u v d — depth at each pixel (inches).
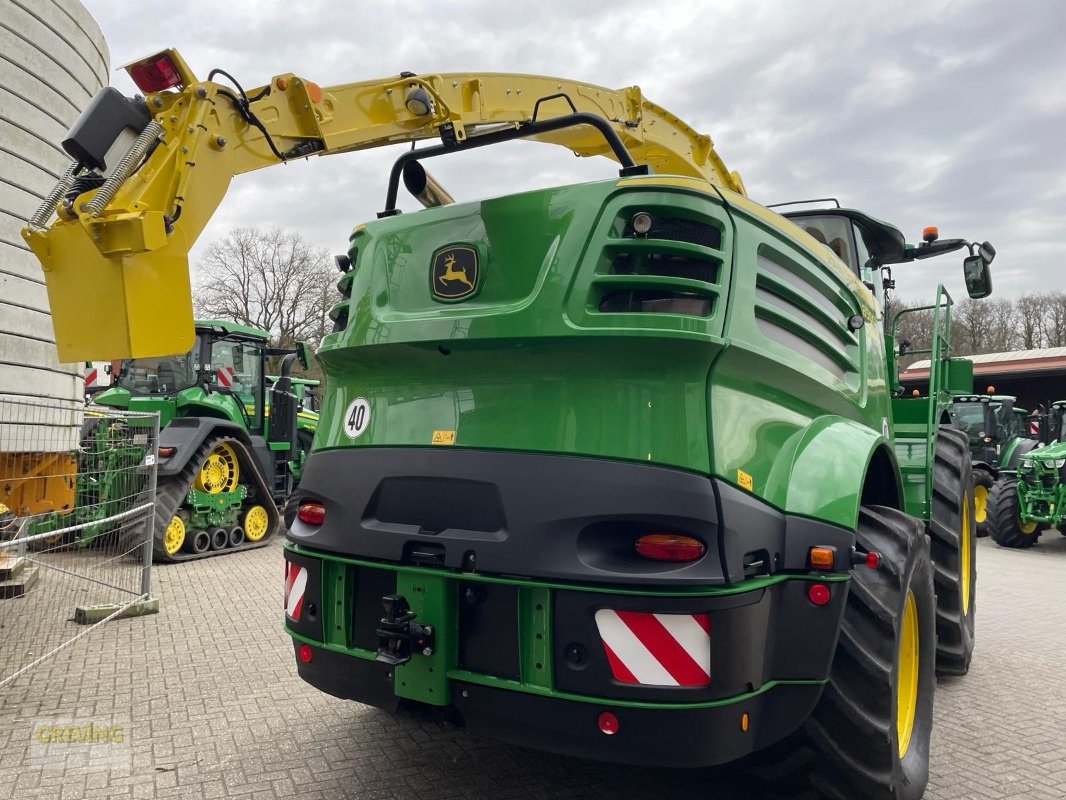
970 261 197.3
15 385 219.8
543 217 99.2
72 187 105.9
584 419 92.8
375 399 111.0
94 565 256.8
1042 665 199.0
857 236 189.0
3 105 216.8
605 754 88.8
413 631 96.9
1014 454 541.3
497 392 99.3
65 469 238.7
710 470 90.5
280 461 412.8
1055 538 505.7
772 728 98.3
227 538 354.6
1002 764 137.4
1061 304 2076.8
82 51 255.0
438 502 100.7
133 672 177.8
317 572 111.6
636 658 87.5
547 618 91.2
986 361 693.9
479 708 96.0
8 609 229.3
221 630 214.4
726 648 87.9
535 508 92.7
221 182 114.5
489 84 151.6
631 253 96.4
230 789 121.4
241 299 1676.9
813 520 102.0
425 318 104.1
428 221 110.0
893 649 105.3
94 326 103.6
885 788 104.7
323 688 111.1
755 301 102.7
